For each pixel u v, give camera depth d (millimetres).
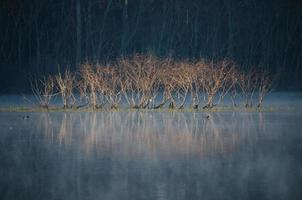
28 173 72375
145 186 65312
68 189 64062
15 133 109812
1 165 77500
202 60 165250
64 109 160875
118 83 175125
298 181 67625
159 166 76562
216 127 118625
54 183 66875
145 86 162875
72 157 83500
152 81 163250
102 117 140625
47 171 73500
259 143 96375
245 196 60969
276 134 107250
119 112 153750
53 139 101750
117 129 116188
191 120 132375
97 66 169500
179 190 63531
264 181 67812
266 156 84000
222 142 97812
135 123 126938
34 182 67375
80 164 78062
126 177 69812
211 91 162125
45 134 108438
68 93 167625
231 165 77375
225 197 60656
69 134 108750
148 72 163875
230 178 69375
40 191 63125
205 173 72188
